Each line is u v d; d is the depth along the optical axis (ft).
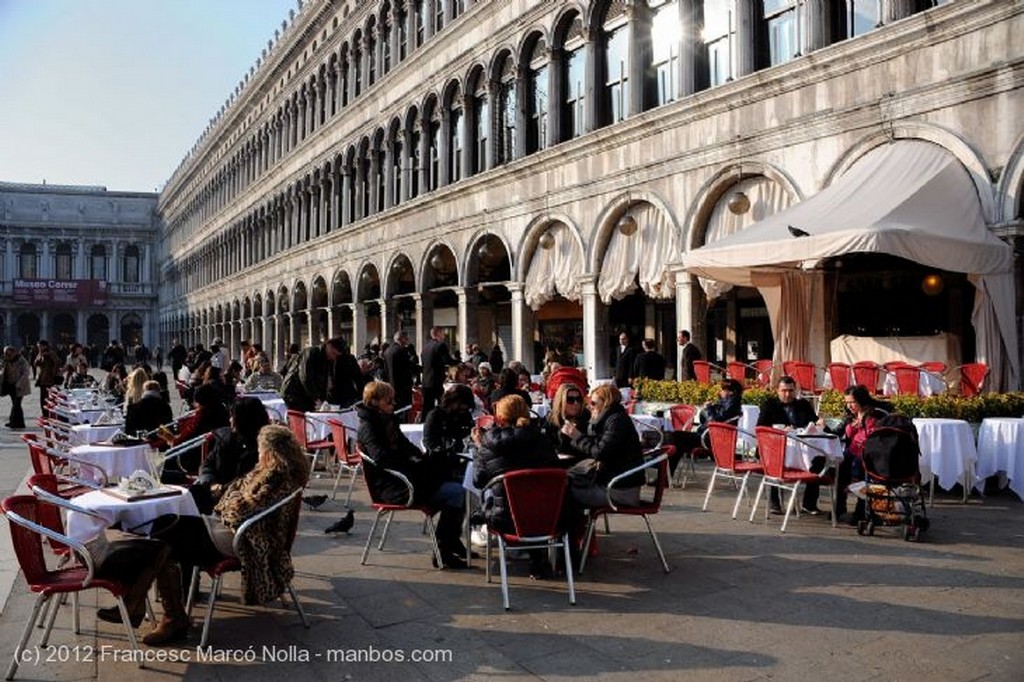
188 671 17.80
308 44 144.56
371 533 26.30
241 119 192.24
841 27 50.88
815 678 16.85
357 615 21.27
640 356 55.42
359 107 119.14
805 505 32.68
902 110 45.14
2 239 312.71
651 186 62.85
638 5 65.16
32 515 18.51
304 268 143.23
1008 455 35.12
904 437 28.35
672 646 18.74
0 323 303.07
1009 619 20.13
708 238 58.75
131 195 333.42
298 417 40.52
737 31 55.98
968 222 40.32
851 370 47.32
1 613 21.62
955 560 25.50
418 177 101.60
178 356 104.78
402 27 108.58
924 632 19.31
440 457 26.35
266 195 168.66
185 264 264.52
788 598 22.02
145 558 18.81
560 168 73.10
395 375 51.29
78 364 93.15
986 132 41.29
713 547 27.58
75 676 17.54
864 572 24.34
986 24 41.29
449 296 104.47
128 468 32.78
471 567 25.70
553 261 75.31
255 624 20.71
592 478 25.17
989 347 40.78
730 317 72.13
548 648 18.79
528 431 23.71
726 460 32.91
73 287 302.45
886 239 36.83
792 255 40.73
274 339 165.37
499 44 82.89
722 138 56.44
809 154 50.37
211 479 24.56
